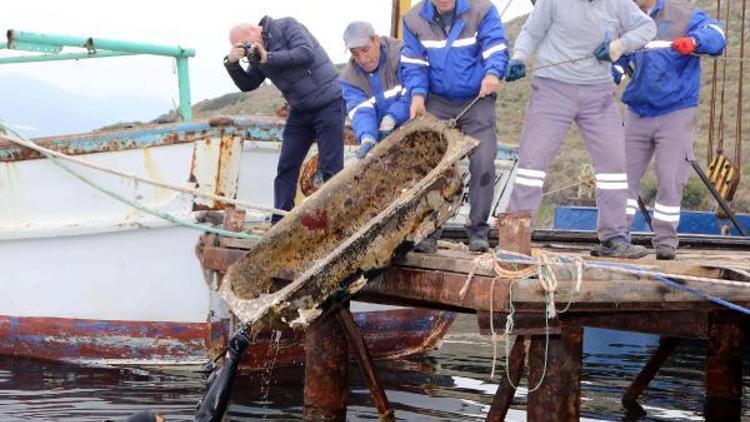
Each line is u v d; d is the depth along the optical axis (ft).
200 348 28.91
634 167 22.03
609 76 19.98
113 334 29.35
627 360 35.04
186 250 28.19
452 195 18.81
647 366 27.12
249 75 27.14
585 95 19.88
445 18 20.20
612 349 37.52
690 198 83.61
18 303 29.94
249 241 25.11
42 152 27.12
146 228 28.14
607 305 17.52
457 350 35.96
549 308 16.49
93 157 28.25
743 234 35.17
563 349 18.11
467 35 20.17
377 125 22.94
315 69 26.27
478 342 38.32
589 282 16.92
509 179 35.35
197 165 27.58
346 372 23.48
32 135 29.27
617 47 18.90
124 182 28.19
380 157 21.48
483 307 16.81
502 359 33.94
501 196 35.32
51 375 28.66
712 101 49.88
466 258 18.08
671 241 21.20
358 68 23.03
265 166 28.89
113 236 28.68
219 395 17.19
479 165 20.34
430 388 28.27
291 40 25.90
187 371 29.27
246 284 20.71
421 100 20.59
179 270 28.40
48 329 29.86
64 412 24.08
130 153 28.04
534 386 18.28
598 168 20.17
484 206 20.40
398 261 19.08
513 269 16.78
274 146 28.50
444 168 18.39
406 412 24.99
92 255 29.01
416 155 21.62
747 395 28.60
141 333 29.12
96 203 28.60
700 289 17.53
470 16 20.10
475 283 16.98
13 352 30.66
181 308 28.68
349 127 30.17
